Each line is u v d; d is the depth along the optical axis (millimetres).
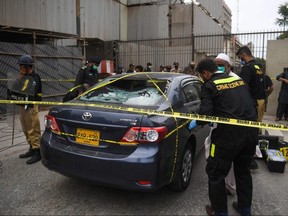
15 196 3621
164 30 16125
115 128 3117
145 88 3947
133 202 3523
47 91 9852
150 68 11938
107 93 3973
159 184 3078
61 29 11430
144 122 3068
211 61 3160
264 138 5156
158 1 15766
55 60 10086
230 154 2973
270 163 4648
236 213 3355
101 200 3557
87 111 3301
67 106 3549
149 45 14750
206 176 4371
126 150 3096
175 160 3357
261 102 4930
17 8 9508
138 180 3004
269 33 10148
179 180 3611
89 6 13117
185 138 3656
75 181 4082
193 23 15891
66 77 10594
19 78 4852
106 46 14039
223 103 2984
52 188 3855
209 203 3527
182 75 4539
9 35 10438
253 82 4840
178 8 16203
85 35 12906
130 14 16391
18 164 4734
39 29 9656
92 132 3252
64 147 3400
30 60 4801
